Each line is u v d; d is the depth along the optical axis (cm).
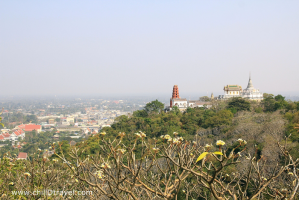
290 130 5097
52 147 1173
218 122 7788
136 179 1105
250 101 10838
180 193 2959
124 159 3622
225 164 892
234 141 6088
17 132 16612
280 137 5188
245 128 6431
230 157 912
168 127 8412
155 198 1396
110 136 8212
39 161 1611
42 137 17050
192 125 8575
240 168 3628
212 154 877
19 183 1611
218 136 7025
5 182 1692
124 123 9606
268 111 9456
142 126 9294
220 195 1104
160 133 8381
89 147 6419
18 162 2220
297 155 3950
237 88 13012
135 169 1143
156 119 9662
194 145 1303
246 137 5897
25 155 8475
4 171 1933
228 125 7488
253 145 5209
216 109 10356
